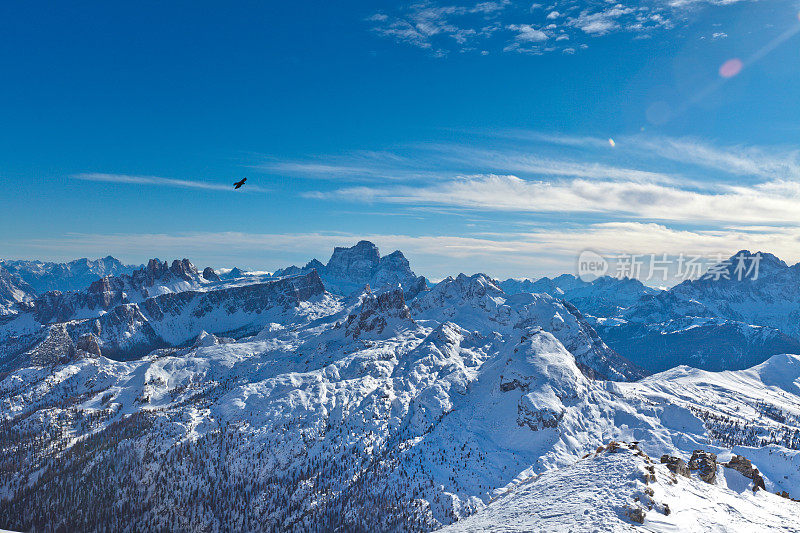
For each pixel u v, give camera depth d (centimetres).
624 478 9056
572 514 7962
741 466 11244
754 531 7681
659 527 7331
